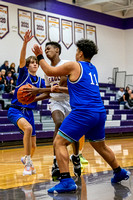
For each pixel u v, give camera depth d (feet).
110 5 59.41
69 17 54.24
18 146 30.53
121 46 63.77
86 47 11.32
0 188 11.60
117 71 61.05
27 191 11.02
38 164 18.15
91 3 54.13
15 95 14.85
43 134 34.50
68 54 53.83
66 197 9.93
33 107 15.23
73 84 10.84
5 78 40.55
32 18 48.57
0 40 44.80
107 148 11.68
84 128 10.62
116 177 11.91
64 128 10.65
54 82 15.11
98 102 10.98
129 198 9.57
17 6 46.75
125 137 40.22
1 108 37.55
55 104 14.58
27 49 47.88
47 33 50.65
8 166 17.80
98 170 15.06
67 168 10.79
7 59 45.47
